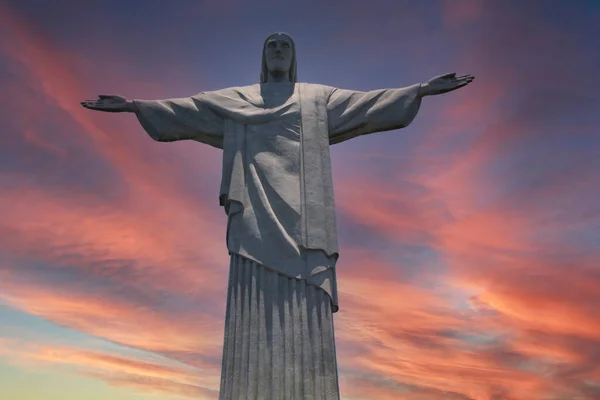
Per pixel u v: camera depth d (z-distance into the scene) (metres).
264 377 26.34
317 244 28.58
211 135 32.38
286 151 30.72
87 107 32.34
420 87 31.80
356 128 32.09
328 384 26.39
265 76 34.03
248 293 27.88
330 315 27.73
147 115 32.47
